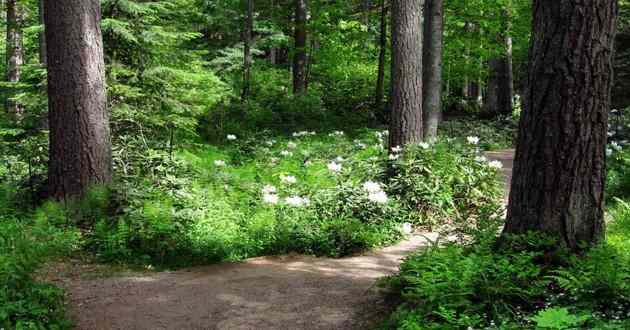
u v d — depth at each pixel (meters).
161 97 13.00
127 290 6.79
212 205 9.48
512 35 23.77
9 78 19.20
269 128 20.89
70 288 6.81
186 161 11.93
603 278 4.54
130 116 12.14
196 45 30.00
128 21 12.81
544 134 5.37
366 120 22.53
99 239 8.20
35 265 6.25
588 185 5.31
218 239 8.40
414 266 5.80
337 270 7.63
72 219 8.95
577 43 5.18
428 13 17.14
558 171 5.32
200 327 5.68
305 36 25.98
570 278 4.74
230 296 6.58
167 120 12.85
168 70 12.83
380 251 8.69
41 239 7.89
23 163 11.92
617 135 17.34
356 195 9.84
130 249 8.05
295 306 6.21
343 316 5.85
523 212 5.55
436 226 9.92
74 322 5.71
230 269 7.75
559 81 5.26
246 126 20.53
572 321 3.86
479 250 5.63
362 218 9.55
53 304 5.77
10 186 10.29
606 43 5.21
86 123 9.60
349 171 11.04
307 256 8.44
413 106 11.90
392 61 12.02
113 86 11.84
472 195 10.66
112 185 9.43
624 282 4.58
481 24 22.41
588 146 5.27
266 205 9.45
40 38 16.12
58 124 9.61
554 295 4.79
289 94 26.58
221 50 31.31
